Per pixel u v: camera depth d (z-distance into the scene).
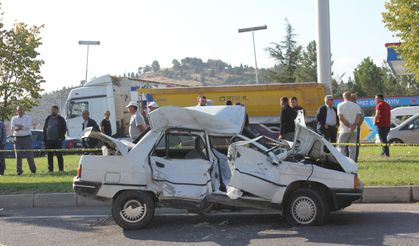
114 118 28.95
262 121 25.17
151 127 8.60
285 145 9.09
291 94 24.48
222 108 9.73
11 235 8.16
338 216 8.91
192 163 8.49
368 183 10.66
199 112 8.48
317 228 8.03
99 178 8.40
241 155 8.20
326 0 20.66
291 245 7.07
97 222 9.02
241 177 8.16
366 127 26.70
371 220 8.52
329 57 20.91
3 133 15.46
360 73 70.75
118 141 8.52
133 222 8.33
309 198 8.16
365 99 50.06
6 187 11.77
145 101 26.31
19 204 11.02
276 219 8.93
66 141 26.78
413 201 10.16
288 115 14.10
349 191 8.05
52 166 15.39
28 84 24.75
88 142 16.05
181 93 25.84
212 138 8.80
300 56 66.75
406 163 13.64
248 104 25.12
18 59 24.48
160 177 8.38
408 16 22.17
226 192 8.32
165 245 7.30
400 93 69.88
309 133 8.45
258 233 7.88
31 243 7.59
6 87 24.52
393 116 31.00
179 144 8.70
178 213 9.70
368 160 14.70
